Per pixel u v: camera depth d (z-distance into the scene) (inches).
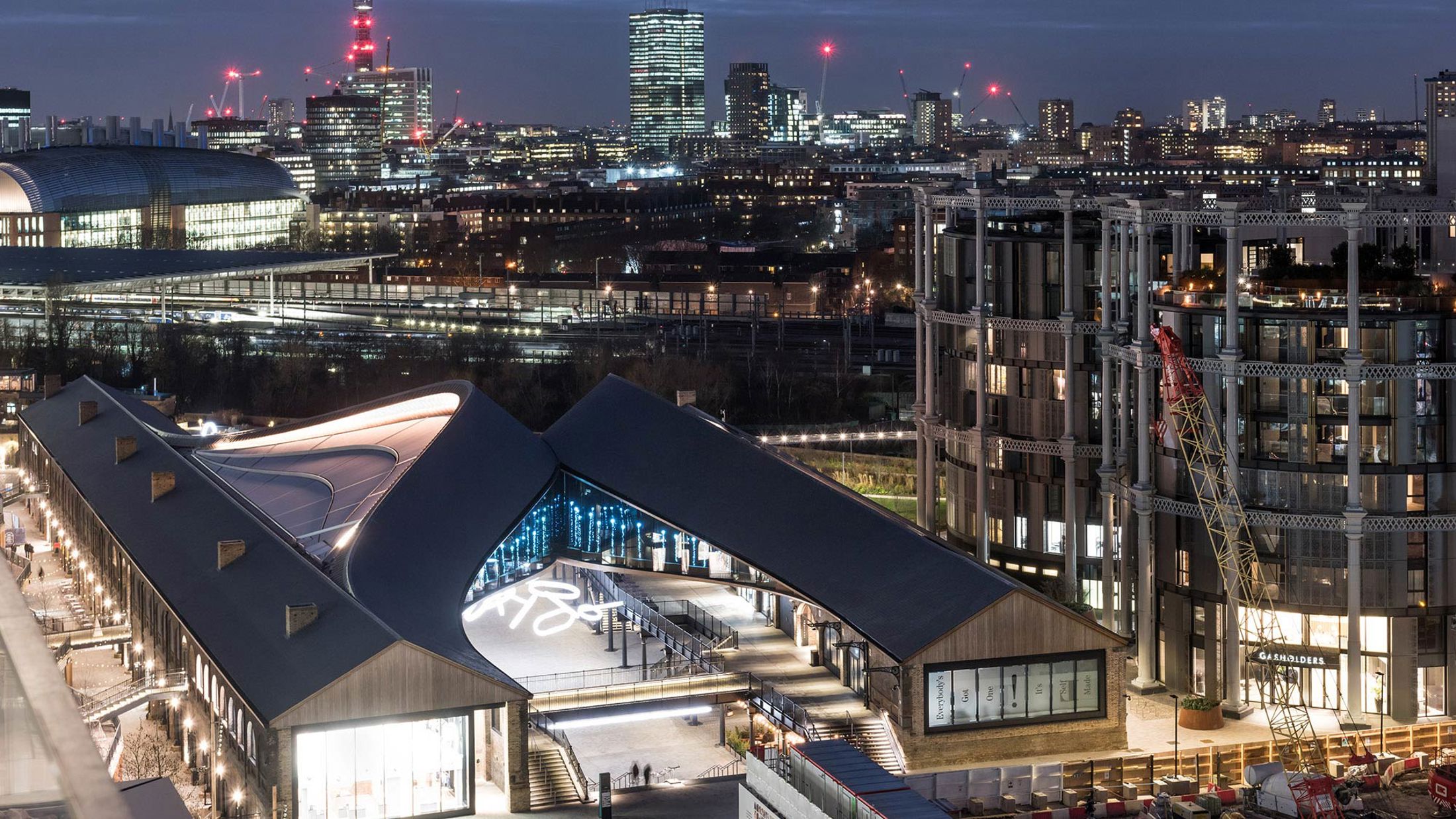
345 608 4677.7
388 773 4345.5
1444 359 5369.1
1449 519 5374.0
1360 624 5374.0
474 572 5792.3
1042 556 7076.8
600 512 6491.1
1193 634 5733.3
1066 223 6673.2
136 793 1779.0
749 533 6043.3
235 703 4559.5
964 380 7317.9
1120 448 6417.3
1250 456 5536.4
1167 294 5880.9
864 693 5275.6
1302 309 5467.5
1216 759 4938.5
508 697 4466.0
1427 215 5324.8
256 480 7352.4
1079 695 4992.6
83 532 7317.9
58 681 446.0
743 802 4281.5
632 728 5546.3
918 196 7568.9
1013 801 4537.4
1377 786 4832.7
